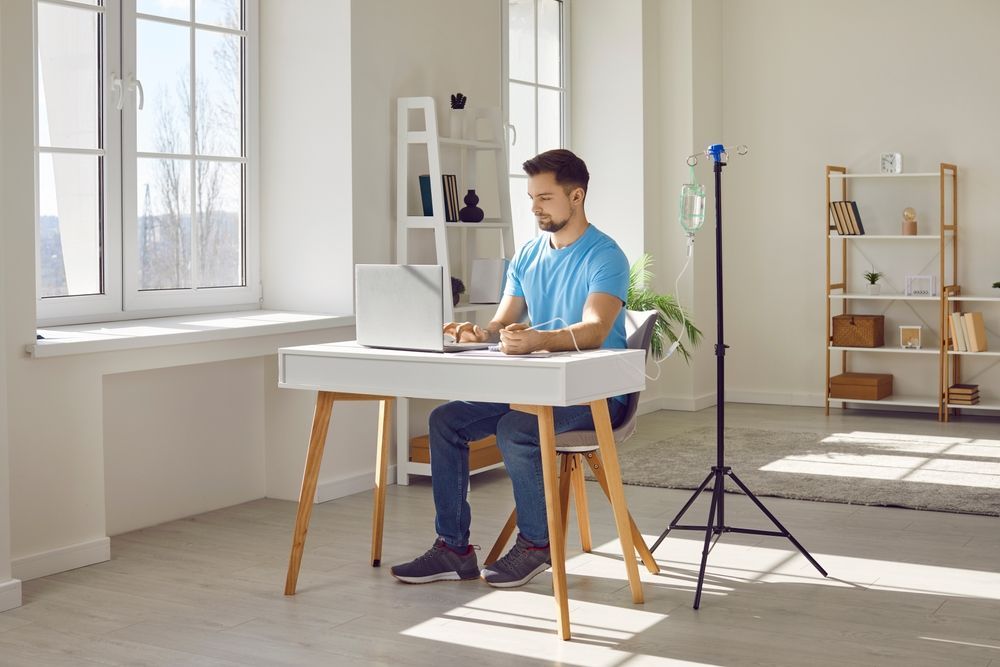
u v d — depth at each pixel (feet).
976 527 13.91
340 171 15.92
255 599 11.20
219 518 14.71
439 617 10.62
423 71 17.31
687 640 9.91
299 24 16.10
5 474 10.91
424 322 10.59
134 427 14.02
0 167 10.73
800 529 13.84
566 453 11.53
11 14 11.35
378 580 11.85
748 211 25.09
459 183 18.08
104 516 12.65
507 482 16.83
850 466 17.63
